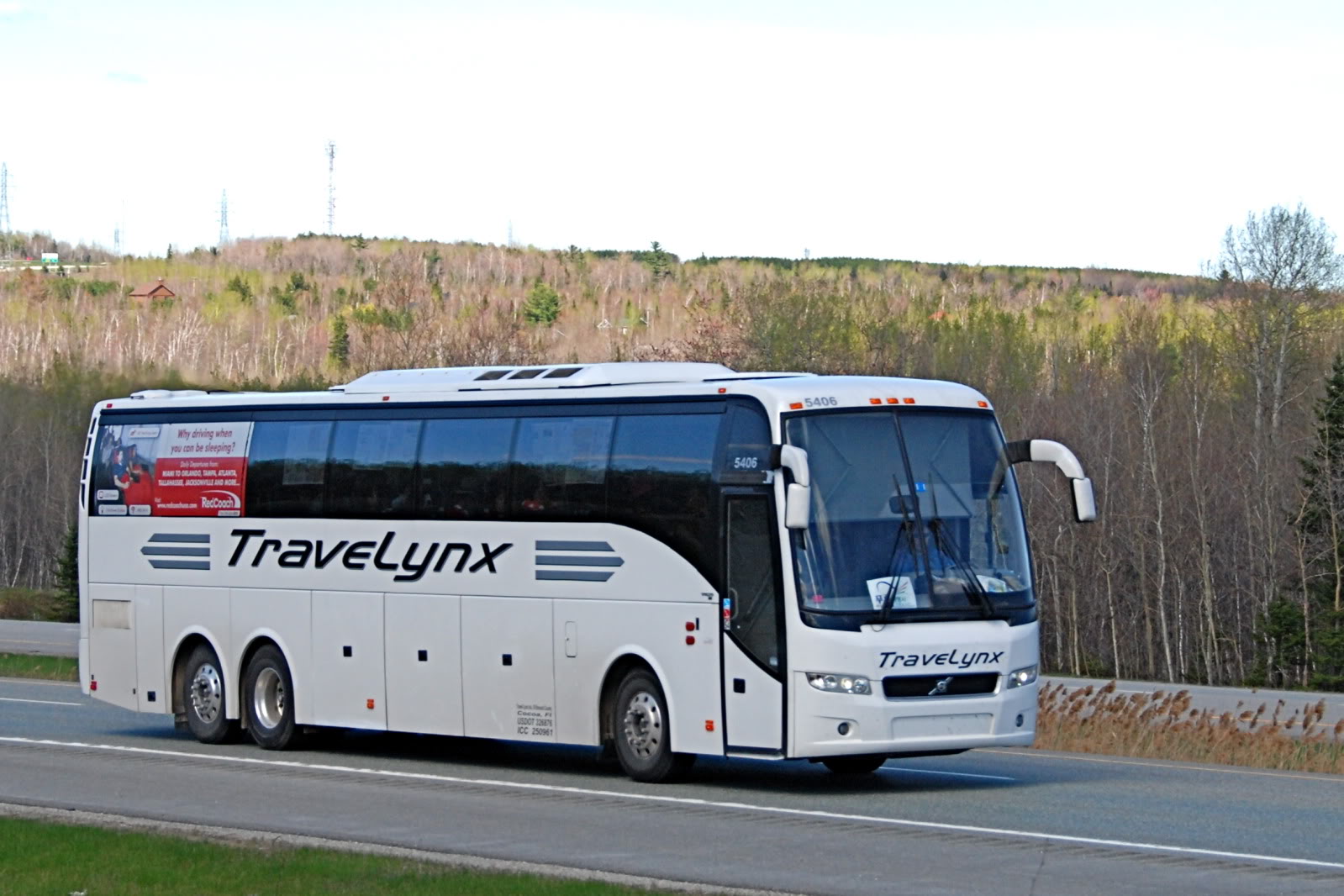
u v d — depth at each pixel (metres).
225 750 22.58
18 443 99.50
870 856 13.69
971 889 12.20
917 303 134.75
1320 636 63.22
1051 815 15.98
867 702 16.86
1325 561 66.75
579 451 19.31
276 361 132.50
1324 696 36.19
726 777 19.28
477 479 20.27
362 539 21.42
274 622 22.38
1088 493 17.80
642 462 18.67
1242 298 82.00
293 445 22.34
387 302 180.50
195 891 12.20
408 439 21.09
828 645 16.94
